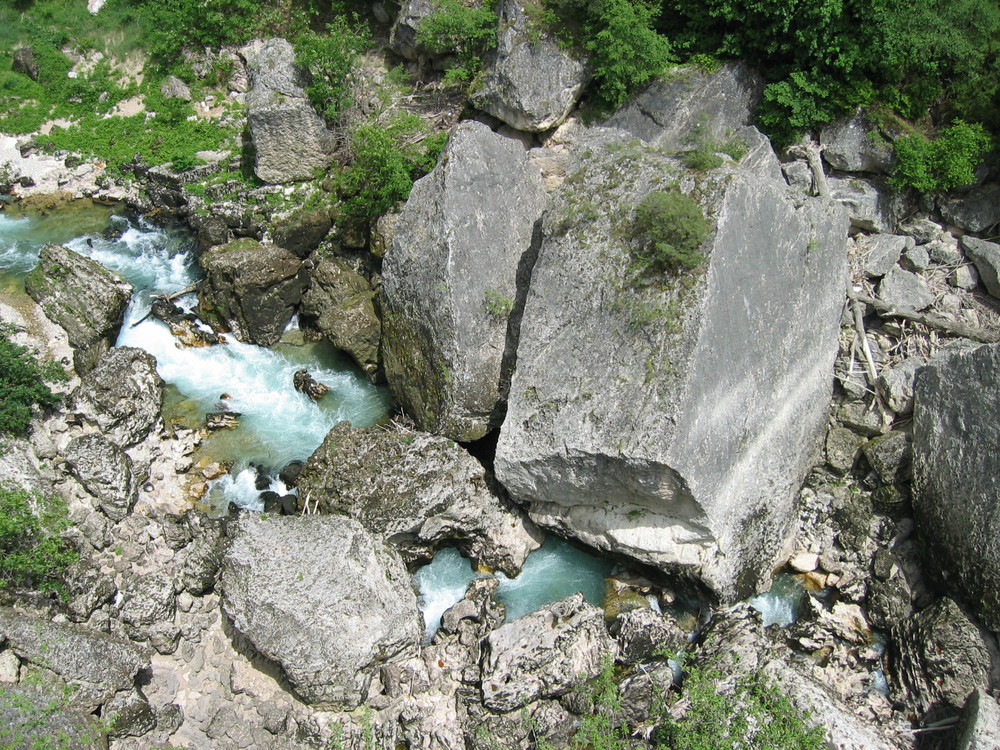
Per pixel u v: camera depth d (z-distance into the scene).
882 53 21.77
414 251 20.39
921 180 22.02
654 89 23.77
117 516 19.61
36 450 19.88
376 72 26.70
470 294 20.00
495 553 19.78
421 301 20.45
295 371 23.78
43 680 16.47
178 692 17.69
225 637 18.42
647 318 16.94
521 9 23.55
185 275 25.83
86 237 26.92
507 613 19.19
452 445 20.28
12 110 30.12
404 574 18.80
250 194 26.55
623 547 18.83
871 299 21.94
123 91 30.02
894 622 18.47
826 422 21.20
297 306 24.92
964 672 17.06
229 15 28.91
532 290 18.75
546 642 17.48
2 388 19.73
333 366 23.94
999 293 21.66
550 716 17.03
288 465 21.14
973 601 17.61
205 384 23.19
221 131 28.36
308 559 17.97
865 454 20.44
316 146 26.11
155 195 27.80
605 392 17.30
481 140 20.09
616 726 16.91
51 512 18.88
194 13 29.27
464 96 25.77
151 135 28.83
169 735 17.08
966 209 22.34
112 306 22.81
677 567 18.45
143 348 23.64
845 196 22.89
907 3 21.31
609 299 17.61
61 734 15.85
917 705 17.52
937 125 22.69
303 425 22.33
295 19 28.73
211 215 26.56
